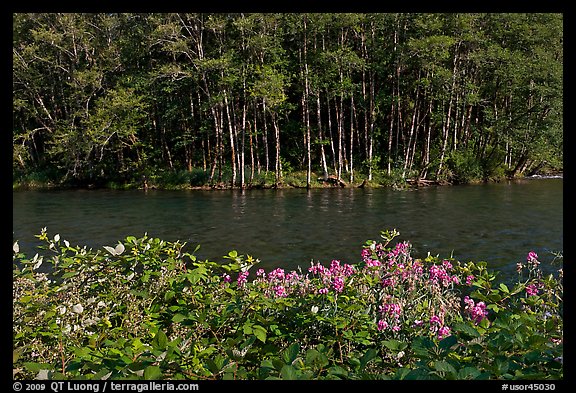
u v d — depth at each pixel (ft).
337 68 115.85
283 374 7.95
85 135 115.55
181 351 9.59
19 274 14.08
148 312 12.97
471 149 127.95
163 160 130.31
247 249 43.75
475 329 9.55
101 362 9.01
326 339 11.71
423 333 12.21
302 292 14.02
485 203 75.72
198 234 51.80
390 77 130.82
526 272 32.35
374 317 12.74
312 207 73.92
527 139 122.42
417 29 119.96
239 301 12.15
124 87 125.29
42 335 11.42
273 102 108.88
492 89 130.93
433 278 15.30
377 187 110.63
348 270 14.93
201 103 129.90
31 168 130.31
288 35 127.85
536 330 10.27
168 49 115.75
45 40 120.98
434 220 59.62
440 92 122.31
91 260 14.79
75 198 91.20
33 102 133.18
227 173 119.65
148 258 14.65
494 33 128.57
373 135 129.39
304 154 122.62
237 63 113.91
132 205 79.00
